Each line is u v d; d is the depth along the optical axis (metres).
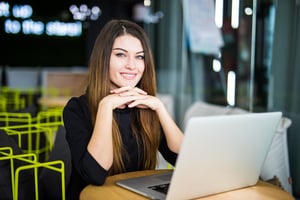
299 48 3.09
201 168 1.17
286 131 2.97
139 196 1.30
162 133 1.72
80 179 1.56
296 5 3.09
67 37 8.00
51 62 8.05
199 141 1.11
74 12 7.92
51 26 7.94
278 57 3.26
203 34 4.62
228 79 4.00
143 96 1.58
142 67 1.63
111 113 1.45
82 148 1.47
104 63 1.57
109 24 1.62
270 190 1.38
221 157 1.20
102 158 1.40
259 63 3.44
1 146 1.67
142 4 7.16
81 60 8.10
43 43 7.97
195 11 4.78
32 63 8.00
